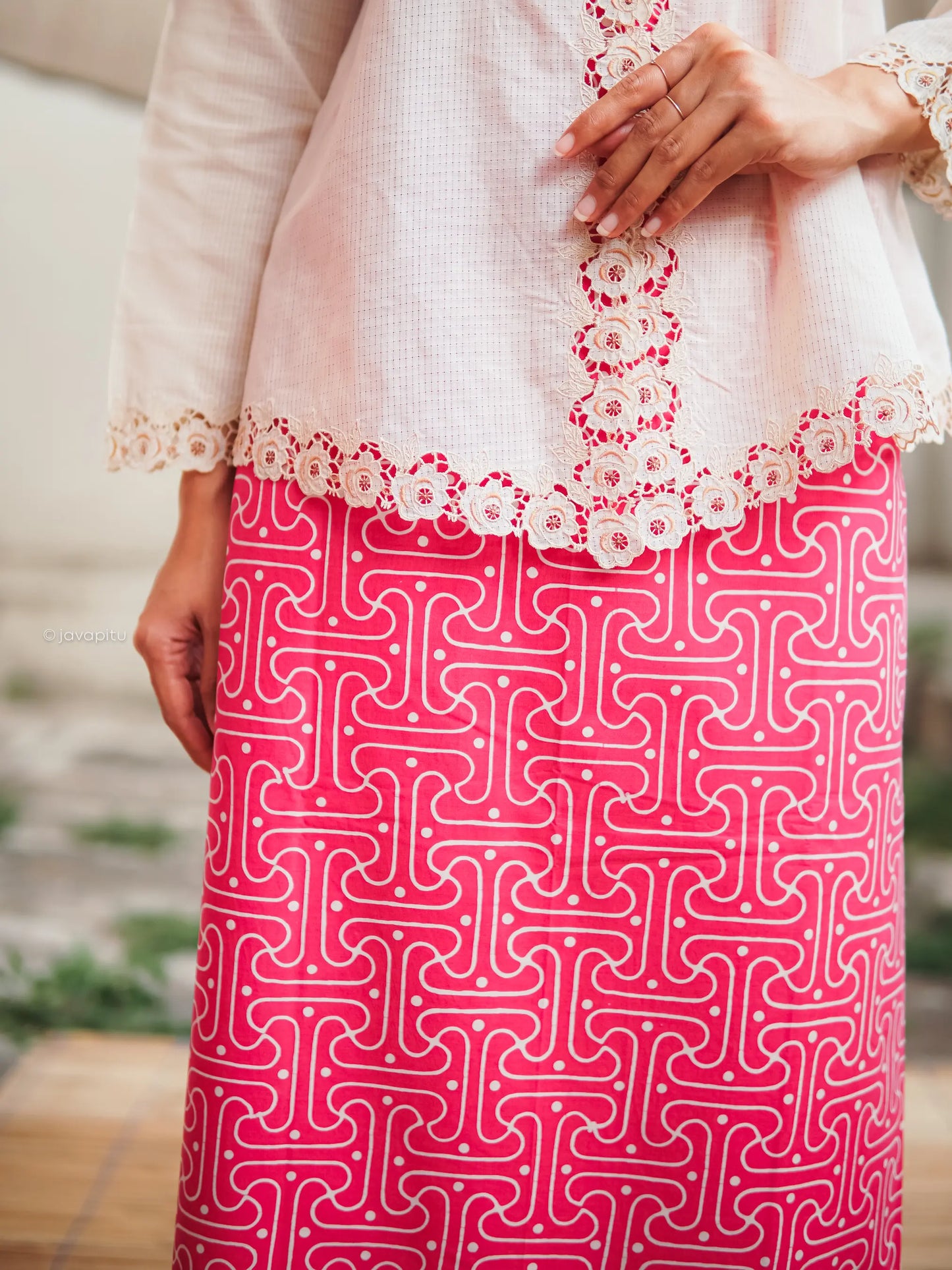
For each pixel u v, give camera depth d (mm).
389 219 828
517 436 822
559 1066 871
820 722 880
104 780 4742
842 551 881
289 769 867
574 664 859
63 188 6859
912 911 3266
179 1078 1771
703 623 862
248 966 864
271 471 869
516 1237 874
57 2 2312
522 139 821
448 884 861
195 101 941
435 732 860
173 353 942
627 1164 879
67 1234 1309
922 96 851
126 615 6613
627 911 868
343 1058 871
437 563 857
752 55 785
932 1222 1354
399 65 834
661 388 827
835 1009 894
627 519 818
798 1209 887
